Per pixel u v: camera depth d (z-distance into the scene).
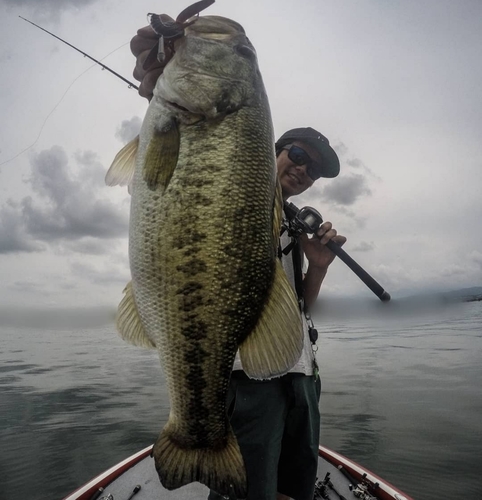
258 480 0.92
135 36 0.82
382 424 3.59
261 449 0.94
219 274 0.71
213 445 0.74
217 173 0.72
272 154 0.78
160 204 0.70
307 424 1.00
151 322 0.71
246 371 0.74
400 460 2.79
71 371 7.52
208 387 0.73
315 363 1.08
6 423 3.89
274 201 0.78
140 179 0.72
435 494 2.32
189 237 0.70
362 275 0.98
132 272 0.72
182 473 0.72
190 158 0.71
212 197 0.71
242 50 0.79
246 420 0.95
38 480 2.59
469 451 2.92
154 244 0.70
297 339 0.74
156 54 0.77
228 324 0.72
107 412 4.19
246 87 0.77
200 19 0.83
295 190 1.21
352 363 7.53
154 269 0.71
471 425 3.50
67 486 2.49
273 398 0.97
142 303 0.72
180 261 0.70
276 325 0.75
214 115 0.74
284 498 1.09
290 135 1.21
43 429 3.66
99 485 1.42
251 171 0.74
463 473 2.56
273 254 0.76
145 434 3.43
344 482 1.46
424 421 3.66
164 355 0.71
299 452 1.01
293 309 0.76
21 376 7.01
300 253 1.06
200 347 0.71
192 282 0.70
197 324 0.71
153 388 5.41
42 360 9.70
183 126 0.73
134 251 0.72
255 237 0.73
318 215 1.00
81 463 2.85
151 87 0.83
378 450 2.97
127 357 10.05
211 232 0.70
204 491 1.39
